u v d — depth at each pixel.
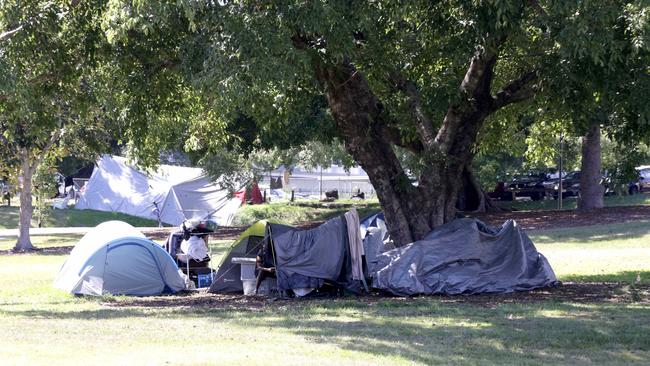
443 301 20.80
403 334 15.48
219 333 15.61
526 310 18.67
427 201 23.17
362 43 20.94
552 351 13.74
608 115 20.33
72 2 19.62
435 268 22.22
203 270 26.33
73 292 24.33
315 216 58.28
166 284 24.64
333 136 40.06
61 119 34.47
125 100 22.00
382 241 24.56
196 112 23.89
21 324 17.05
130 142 22.98
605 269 27.39
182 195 61.06
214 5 17.48
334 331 15.88
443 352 13.55
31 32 19.31
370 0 18.47
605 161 50.31
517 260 22.83
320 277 22.31
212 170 52.75
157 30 19.84
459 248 22.42
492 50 20.03
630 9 17.17
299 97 23.83
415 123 23.11
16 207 75.44
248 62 16.84
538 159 35.72
